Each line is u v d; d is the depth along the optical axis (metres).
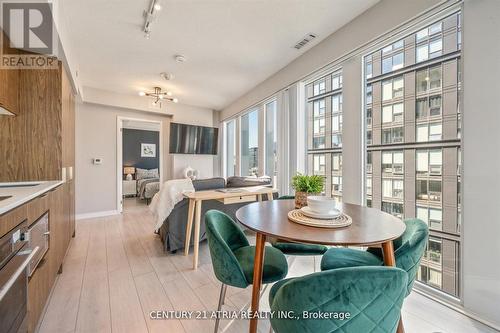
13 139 1.93
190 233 2.54
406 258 1.05
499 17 1.39
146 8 2.06
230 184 3.16
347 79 2.42
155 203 2.76
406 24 1.85
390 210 2.37
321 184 1.54
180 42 2.64
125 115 4.71
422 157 2.10
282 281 1.08
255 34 2.49
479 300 1.49
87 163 4.27
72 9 2.05
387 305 0.68
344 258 1.40
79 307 1.63
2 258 0.92
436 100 1.95
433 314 1.57
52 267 1.75
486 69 1.44
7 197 1.15
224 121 5.69
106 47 2.74
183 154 5.27
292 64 3.15
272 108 4.03
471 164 1.51
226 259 1.15
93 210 4.33
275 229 1.06
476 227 1.49
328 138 2.95
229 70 3.44
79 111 4.21
